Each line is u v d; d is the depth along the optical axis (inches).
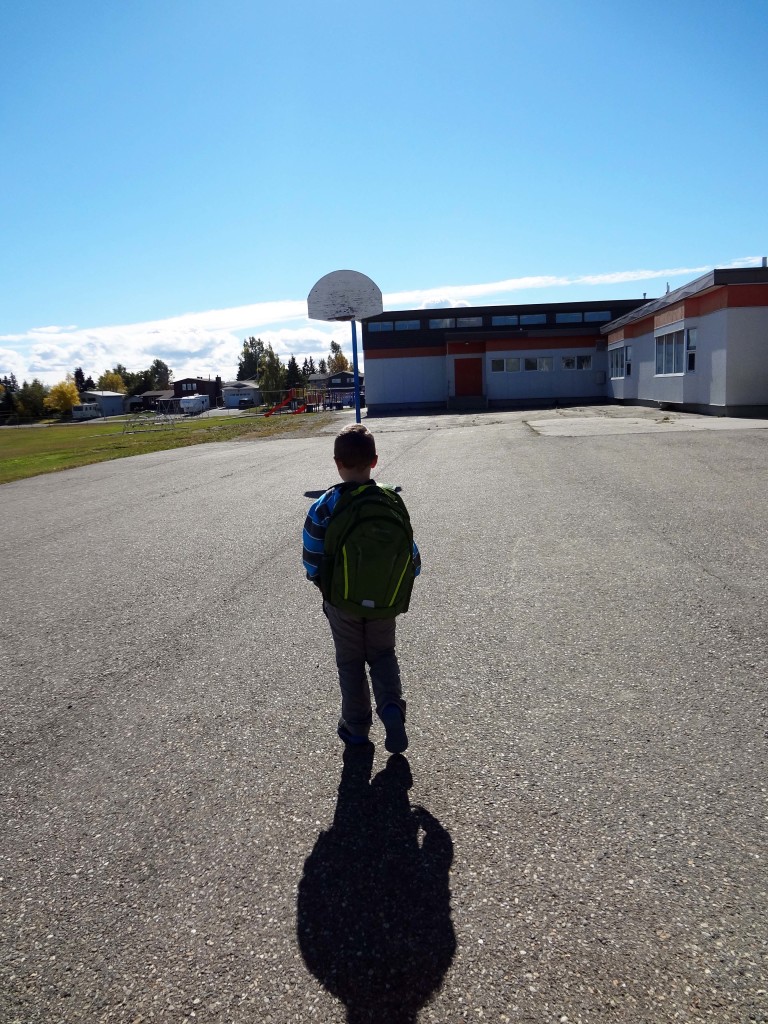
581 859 96.4
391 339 1375.5
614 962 80.0
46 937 89.7
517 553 241.8
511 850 99.1
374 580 112.7
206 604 215.3
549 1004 75.5
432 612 191.6
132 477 542.6
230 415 2112.5
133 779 124.0
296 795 115.8
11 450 1140.5
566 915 87.1
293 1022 75.6
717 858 94.8
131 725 143.4
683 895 88.9
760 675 143.9
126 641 189.9
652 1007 74.4
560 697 140.6
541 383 1304.1
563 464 425.1
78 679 167.6
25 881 100.1
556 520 284.2
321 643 178.2
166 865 101.3
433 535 274.5
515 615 185.2
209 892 95.4
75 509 410.9
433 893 92.2
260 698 150.7
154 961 84.7
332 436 820.0
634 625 173.2
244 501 390.0
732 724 127.0
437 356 1373.0
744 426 571.5
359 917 89.1
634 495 320.2
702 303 768.9
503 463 448.8
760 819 102.0
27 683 167.8
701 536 245.3
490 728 131.3
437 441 615.8
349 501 114.8
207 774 123.8
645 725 128.5
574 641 166.4
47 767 130.0
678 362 855.1
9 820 114.7
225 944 86.4
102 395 4694.9
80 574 261.7
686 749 120.3
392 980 79.8
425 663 160.2
